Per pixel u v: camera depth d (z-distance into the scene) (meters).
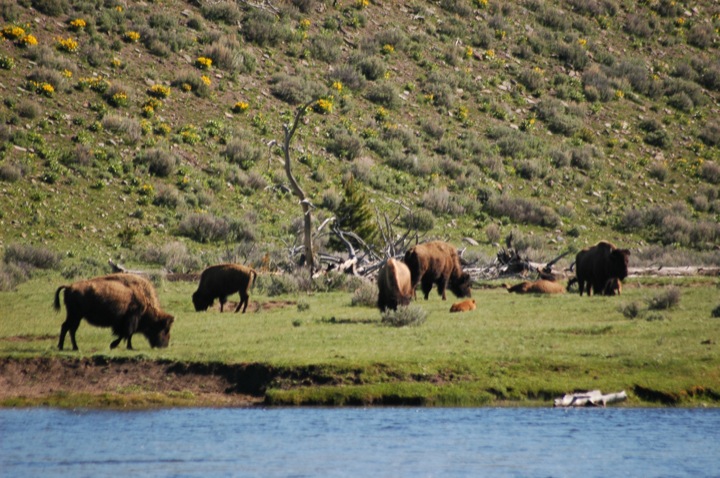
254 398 59.09
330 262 121.56
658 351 64.88
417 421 54.19
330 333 71.81
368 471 44.62
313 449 48.38
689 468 45.56
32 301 93.75
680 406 58.34
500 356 62.84
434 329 73.44
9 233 143.75
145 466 45.25
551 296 99.62
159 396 58.81
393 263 79.06
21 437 50.59
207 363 61.69
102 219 156.25
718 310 81.06
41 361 62.06
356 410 56.62
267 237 162.12
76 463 45.72
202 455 47.19
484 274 124.69
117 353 63.22
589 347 66.25
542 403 58.38
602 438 51.03
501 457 46.97
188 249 148.50
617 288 101.06
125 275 65.25
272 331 73.44
